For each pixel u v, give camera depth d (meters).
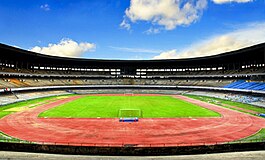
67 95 85.38
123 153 19.55
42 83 88.75
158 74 113.62
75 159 18.45
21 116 40.06
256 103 55.09
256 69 77.62
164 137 27.44
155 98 75.00
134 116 40.50
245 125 33.84
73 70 109.75
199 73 103.12
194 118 38.94
